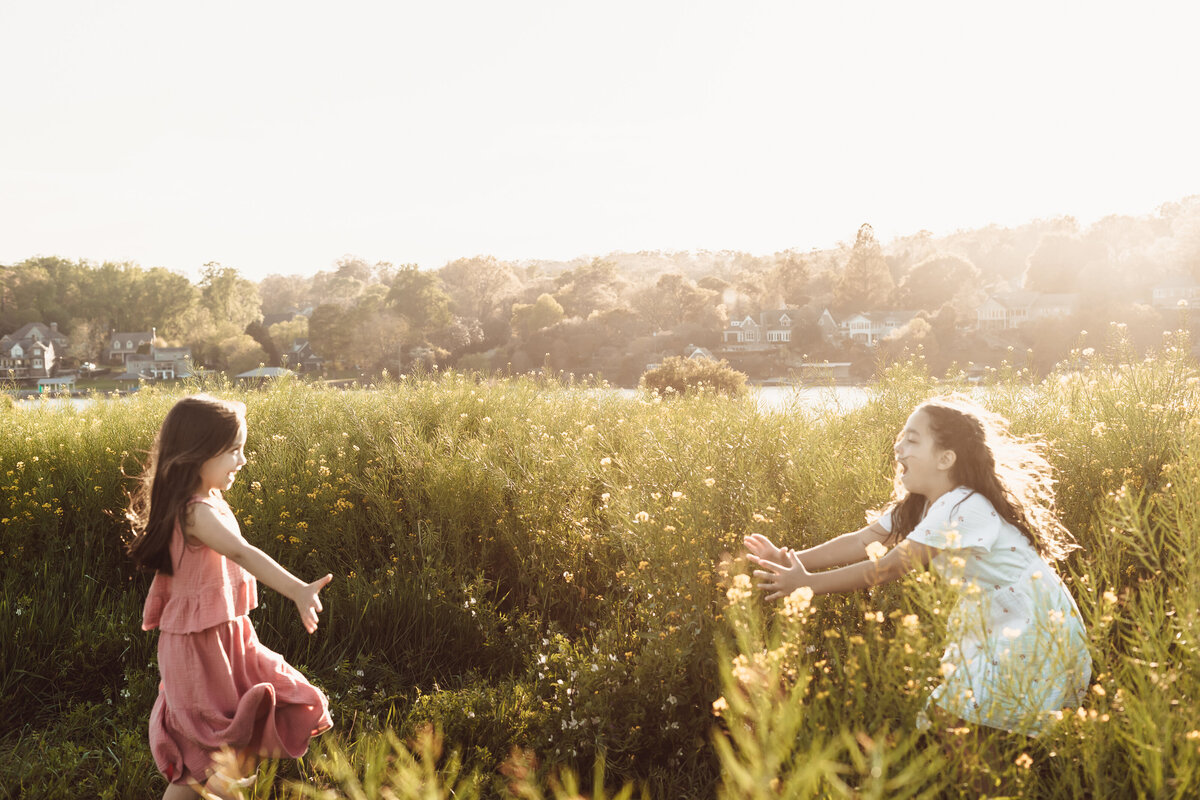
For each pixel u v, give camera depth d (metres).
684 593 3.28
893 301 111.88
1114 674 2.26
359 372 95.25
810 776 1.49
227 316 128.75
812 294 130.50
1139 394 5.11
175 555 2.93
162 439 3.01
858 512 4.00
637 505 4.27
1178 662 2.14
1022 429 5.30
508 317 116.25
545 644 3.90
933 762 1.69
